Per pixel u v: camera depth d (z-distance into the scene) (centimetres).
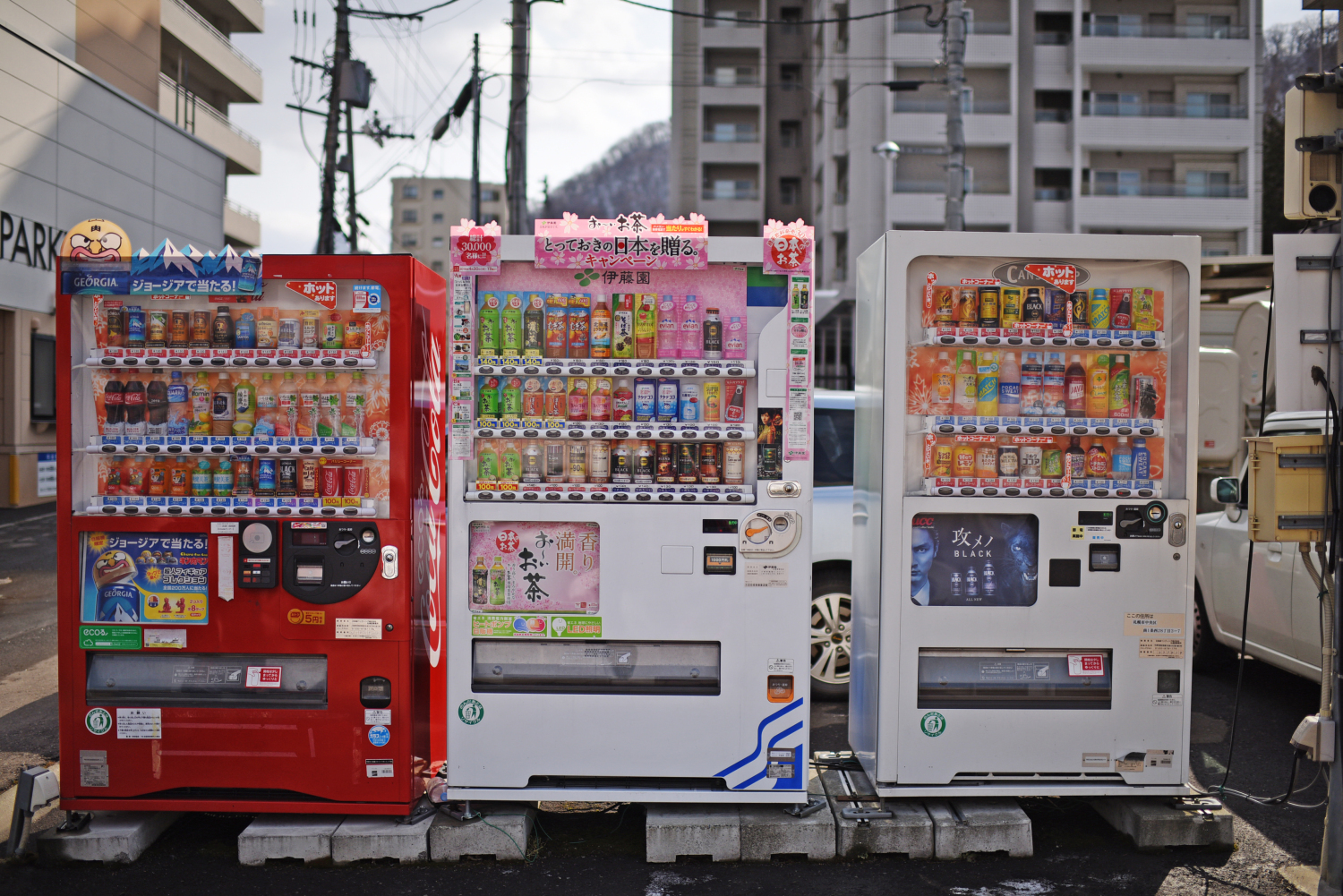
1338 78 288
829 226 3019
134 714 331
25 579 847
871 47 2825
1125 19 2845
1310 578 448
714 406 340
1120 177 2869
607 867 324
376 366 335
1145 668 344
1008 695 345
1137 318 355
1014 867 323
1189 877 314
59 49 1460
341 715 331
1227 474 654
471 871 321
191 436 337
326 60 1537
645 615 334
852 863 327
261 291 338
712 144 3594
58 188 1384
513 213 1169
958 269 359
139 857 329
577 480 341
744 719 332
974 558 354
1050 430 345
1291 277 299
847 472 534
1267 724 477
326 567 331
